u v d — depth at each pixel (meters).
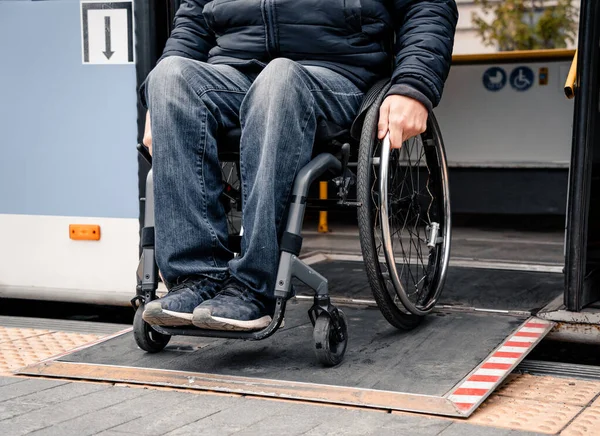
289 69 2.11
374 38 2.40
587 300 2.66
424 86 2.24
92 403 1.95
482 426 1.78
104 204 3.01
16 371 2.21
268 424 1.79
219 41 2.47
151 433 1.74
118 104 2.96
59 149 3.04
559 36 8.51
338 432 1.73
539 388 2.12
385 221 2.26
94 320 3.31
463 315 2.73
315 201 2.34
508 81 5.25
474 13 8.75
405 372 2.11
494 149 5.33
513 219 5.57
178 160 2.12
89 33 2.96
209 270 2.16
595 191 2.64
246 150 2.12
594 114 2.56
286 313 2.79
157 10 2.91
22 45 3.03
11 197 3.11
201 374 2.10
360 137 2.30
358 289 3.16
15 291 3.13
